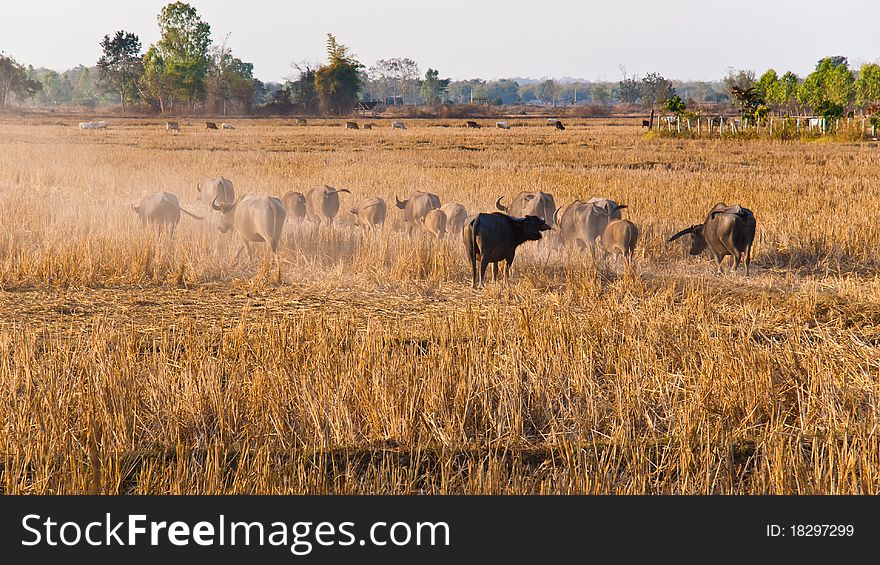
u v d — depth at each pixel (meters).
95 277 40.28
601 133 199.00
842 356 27.28
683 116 183.50
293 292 39.19
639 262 43.84
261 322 32.94
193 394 22.30
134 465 19.44
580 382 23.78
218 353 26.66
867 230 49.41
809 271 44.34
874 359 27.08
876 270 43.91
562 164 105.50
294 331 28.69
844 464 18.25
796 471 18.23
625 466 19.69
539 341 27.36
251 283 40.25
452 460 19.88
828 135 158.12
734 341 28.34
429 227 50.25
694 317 32.78
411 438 21.09
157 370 24.45
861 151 126.31
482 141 163.50
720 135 167.50
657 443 20.48
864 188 72.44
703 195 66.75
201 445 20.64
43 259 40.81
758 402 22.78
